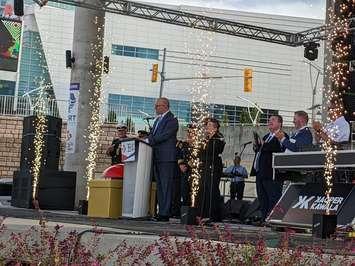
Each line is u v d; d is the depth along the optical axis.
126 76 56.50
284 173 7.77
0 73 49.31
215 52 56.62
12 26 28.47
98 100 13.36
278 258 3.19
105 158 23.28
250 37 18.66
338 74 14.14
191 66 54.25
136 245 3.50
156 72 32.03
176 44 56.50
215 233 3.82
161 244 3.33
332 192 6.81
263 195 8.56
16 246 3.73
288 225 7.00
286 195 7.41
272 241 3.58
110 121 26.77
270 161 8.45
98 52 13.39
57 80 50.00
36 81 49.69
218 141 8.71
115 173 8.57
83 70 13.26
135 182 8.18
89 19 13.33
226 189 14.21
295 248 3.28
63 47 50.84
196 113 12.83
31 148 11.53
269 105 60.81
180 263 3.18
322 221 5.50
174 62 54.75
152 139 8.20
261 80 60.41
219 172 8.83
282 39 18.94
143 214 8.20
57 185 11.23
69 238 3.57
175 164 8.49
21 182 11.20
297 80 61.75
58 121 11.94
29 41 50.03
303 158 7.08
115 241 3.57
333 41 14.56
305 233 6.37
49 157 11.71
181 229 4.88
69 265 3.39
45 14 50.97
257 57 58.91
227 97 56.06
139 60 56.56
